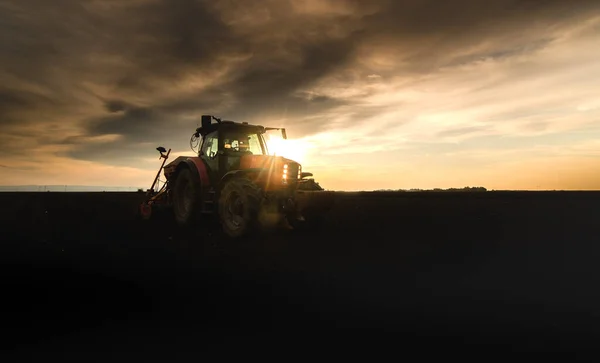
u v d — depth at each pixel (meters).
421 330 2.61
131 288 3.63
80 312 2.97
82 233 7.53
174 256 5.21
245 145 8.59
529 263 4.52
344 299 3.28
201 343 2.40
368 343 2.39
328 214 10.30
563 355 2.21
